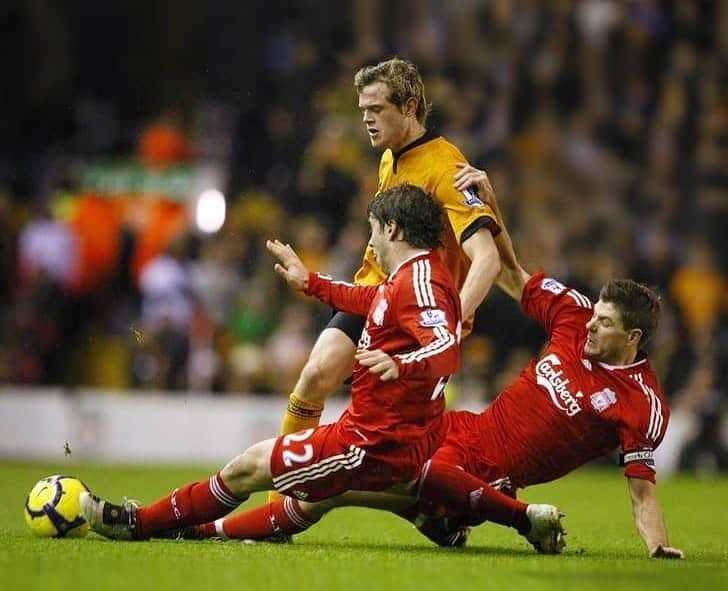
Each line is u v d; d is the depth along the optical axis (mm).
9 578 15133
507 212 56062
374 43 60062
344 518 27625
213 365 48906
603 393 20469
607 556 19688
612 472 51188
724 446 48844
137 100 60406
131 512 19453
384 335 18125
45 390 47719
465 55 60906
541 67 61188
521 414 21016
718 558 20078
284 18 61250
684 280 55812
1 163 59469
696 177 59781
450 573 16547
